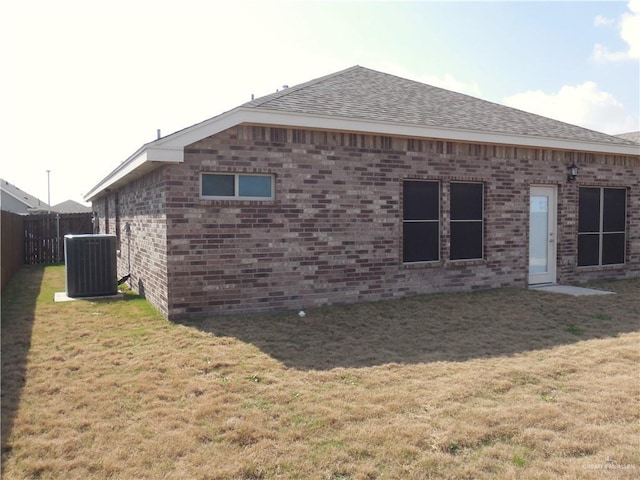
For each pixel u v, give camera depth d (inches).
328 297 349.7
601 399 183.3
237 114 310.3
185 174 306.5
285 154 332.8
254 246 325.7
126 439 152.5
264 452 144.1
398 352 243.9
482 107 468.4
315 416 167.8
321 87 414.9
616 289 423.8
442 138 378.3
